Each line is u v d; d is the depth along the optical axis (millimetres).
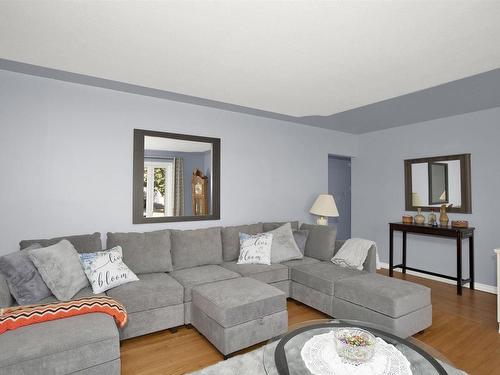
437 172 4449
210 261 3445
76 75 2850
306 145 4898
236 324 2271
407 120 4559
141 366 2178
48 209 2895
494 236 3883
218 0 1455
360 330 1790
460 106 3822
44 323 1862
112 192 3223
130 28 1714
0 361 1527
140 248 3023
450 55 2018
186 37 1812
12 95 2760
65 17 1604
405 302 2521
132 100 3357
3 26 1693
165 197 3564
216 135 3963
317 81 2514
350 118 4457
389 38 1796
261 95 2881
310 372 1484
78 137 3051
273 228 4047
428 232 4090
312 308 3305
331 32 1736
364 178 5512
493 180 3900
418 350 1707
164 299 2592
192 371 2123
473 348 2471
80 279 2434
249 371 2055
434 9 1501
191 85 2629
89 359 1758
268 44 1890
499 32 1713
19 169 2775
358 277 3027
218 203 3953
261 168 4383
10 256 2191
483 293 3846
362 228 5520
